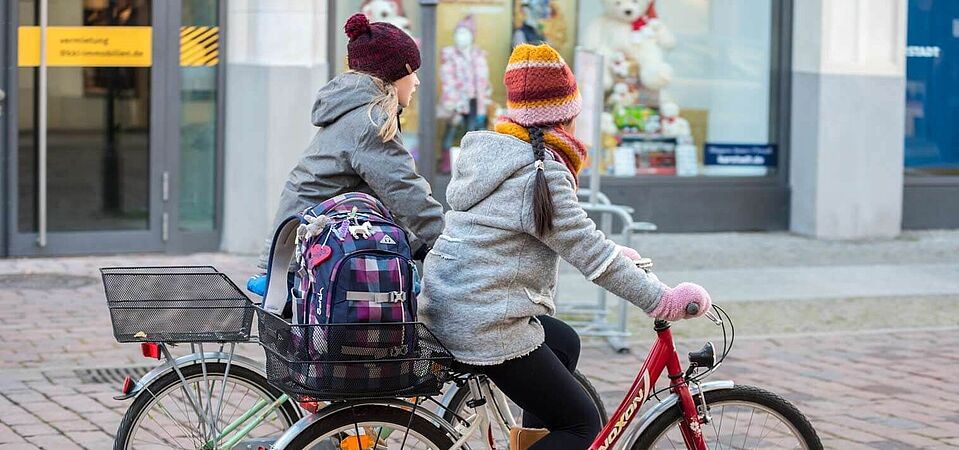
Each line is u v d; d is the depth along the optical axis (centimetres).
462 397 772
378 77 754
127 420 755
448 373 673
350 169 751
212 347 1290
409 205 741
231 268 1758
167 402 760
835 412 1110
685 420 711
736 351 1360
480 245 658
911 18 2269
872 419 1088
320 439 661
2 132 1761
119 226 1839
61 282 1623
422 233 746
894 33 2184
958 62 2295
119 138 1827
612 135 2170
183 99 1855
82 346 1290
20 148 1777
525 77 661
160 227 1855
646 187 2166
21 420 1024
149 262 1788
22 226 1791
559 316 1481
